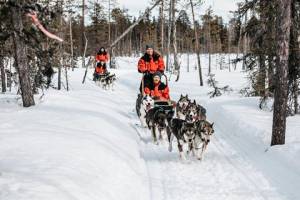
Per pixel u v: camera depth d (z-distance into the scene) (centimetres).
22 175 652
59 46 2136
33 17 356
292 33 1312
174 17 3581
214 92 2350
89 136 988
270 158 948
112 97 2191
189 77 3991
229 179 844
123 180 778
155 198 737
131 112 1725
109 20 5847
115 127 1221
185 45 8256
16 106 1484
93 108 1519
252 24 1478
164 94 1448
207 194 757
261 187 785
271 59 1455
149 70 1465
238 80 3650
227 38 7869
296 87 1406
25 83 1466
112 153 897
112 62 5800
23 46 1424
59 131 1021
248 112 1498
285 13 964
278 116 1001
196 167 942
